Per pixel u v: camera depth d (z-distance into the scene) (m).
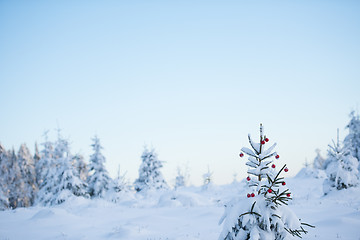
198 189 48.00
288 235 6.49
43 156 48.34
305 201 21.70
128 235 14.25
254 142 7.38
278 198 6.66
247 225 6.64
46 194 35.75
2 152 58.97
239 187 41.28
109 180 38.84
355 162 23.77
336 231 11.95
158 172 44.59
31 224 18.45
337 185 23.23
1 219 21.50
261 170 7.10
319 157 66.56
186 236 13.13
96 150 40.06
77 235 15.20
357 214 14.36
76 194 33.41
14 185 51.84
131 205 28.25
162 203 26.84
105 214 22.66
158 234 14.52
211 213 19.41
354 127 42.41
